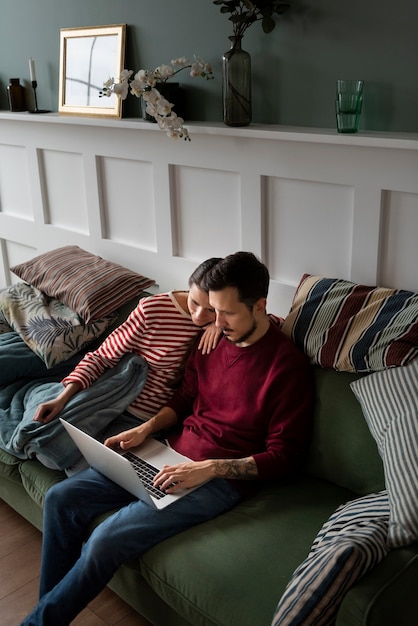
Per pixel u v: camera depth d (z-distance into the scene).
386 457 1.66
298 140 2.05
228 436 1.99
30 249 3.39
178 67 2.50
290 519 1.79
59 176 3.06
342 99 1.98
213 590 1.59
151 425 2.10
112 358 2.27
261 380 1.97
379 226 2.03
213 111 2.44
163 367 2.23
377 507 1.62
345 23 2.02
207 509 1.83
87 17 2.77
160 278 2.76
